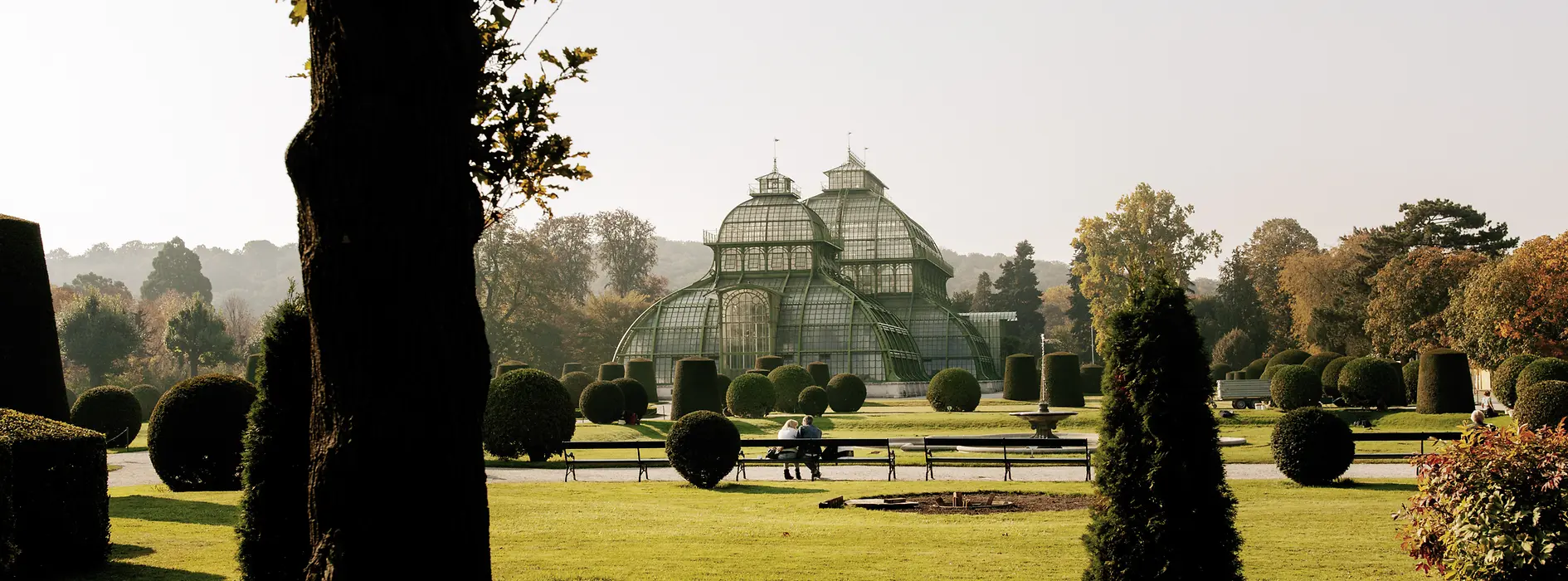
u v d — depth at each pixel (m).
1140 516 11.67
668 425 51.62
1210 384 11.95
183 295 156.75
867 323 91.94
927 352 104.75
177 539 18.23
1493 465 11.48
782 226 98.00
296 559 12.01
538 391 36.25
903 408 70.31
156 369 95.75
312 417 7.79
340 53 7.55
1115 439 11.96
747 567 15.53
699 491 26.92
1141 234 91.19
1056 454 36.44
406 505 7.47
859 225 109.44
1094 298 91.38
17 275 25.02
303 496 12.12
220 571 15.28
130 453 40.69
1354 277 90.50
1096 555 12.05
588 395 50.62
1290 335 108.75
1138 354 11.85
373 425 7.45
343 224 7.46
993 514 21.81
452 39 7.99
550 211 11.45
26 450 14.69
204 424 26.02
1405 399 58.66
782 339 93.12
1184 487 11.49
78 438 15.34
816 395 58.66
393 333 7.45
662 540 18.38
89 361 84.69
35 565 14.69
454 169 7.90
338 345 7.52
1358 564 15.38
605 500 24.47
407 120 7.54
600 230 157.12
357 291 7.45
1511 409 50.53
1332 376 64.38
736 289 93.19
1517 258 62.53
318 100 7.71
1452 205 90.81
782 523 20.55
